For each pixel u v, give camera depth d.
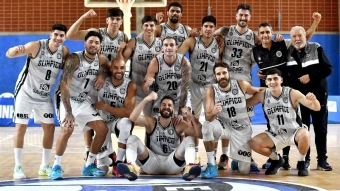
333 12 16.03
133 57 6.24
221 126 5.67
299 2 15.90
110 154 6.18
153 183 5.00
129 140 5.41
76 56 5.57
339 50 16.03
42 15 15.56
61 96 5.46
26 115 5.59
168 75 5.96
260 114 14.29
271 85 5.61
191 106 6.59
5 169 6.20
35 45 5.48
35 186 4.86
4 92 15.60
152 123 5.64
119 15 6.16
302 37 5.89
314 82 6.07
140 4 13.01
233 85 5.79
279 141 5.73
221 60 6.61
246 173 5.81
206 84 6.46
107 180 5.25
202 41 6.33
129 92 5.86
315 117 6.11
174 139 5.64
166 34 6.65
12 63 15.62
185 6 15.71
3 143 9.71
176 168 5.59
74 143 9.52
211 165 5.51
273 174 5.73
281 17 15.86
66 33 5.96
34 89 5.60
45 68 5.54
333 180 5.27
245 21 6.38
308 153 6.25
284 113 5.67
